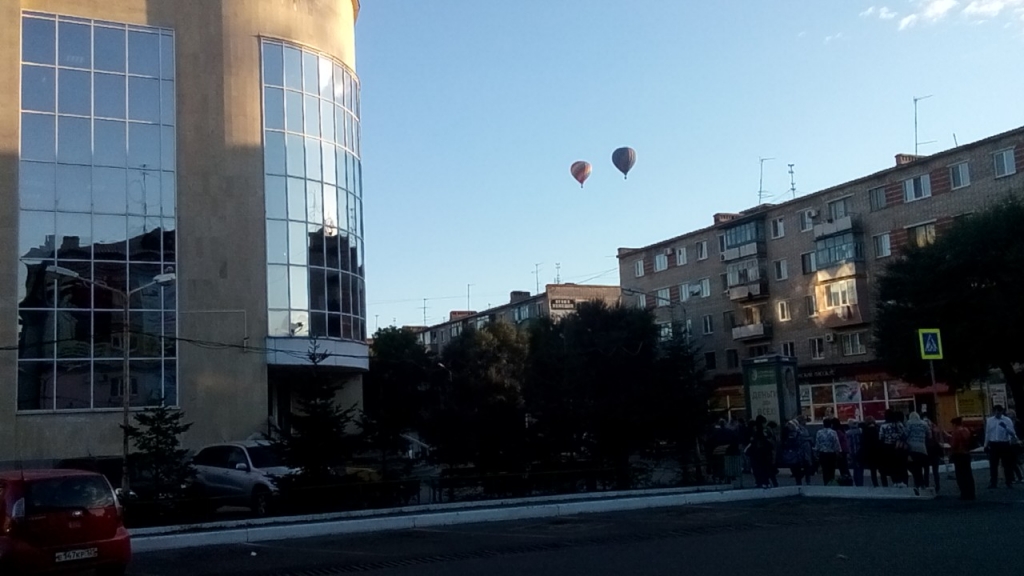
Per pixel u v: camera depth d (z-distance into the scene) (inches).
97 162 1288.1
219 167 1353.3
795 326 2247.8
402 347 2215.8
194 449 1233.4
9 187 1232.2
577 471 940.6
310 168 1428.4
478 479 911.0
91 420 1238.3
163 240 1311.5
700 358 1104.8
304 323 1384.1
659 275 2719.0
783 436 1000.9
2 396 1201.4
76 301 1254.9
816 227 2171.5
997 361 1434.5
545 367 1057.5
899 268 1512.1
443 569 486.3
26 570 438.6
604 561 488.1
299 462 835.4
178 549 617.6
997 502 711.1
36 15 1275.8
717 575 421.4
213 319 1320.1
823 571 418.9
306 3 1456.7
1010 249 1380.4
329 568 510.3
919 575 398.0
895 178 1998.0
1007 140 1772.9
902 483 846.5
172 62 1348.4
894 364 1515.7
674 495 836.0
